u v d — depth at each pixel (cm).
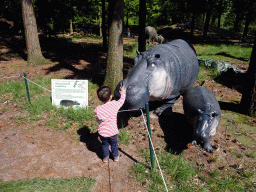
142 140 446
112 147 361
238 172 359
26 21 995
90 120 519
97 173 348
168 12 3478
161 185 324
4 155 386
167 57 475
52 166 362
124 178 338
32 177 334
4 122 500
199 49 1775
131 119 536
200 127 351
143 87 409
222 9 2692
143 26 877
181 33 2870
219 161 386
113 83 682
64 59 1205
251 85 544
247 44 2138
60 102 555
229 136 470
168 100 539
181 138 456
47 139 439
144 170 354
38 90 688
